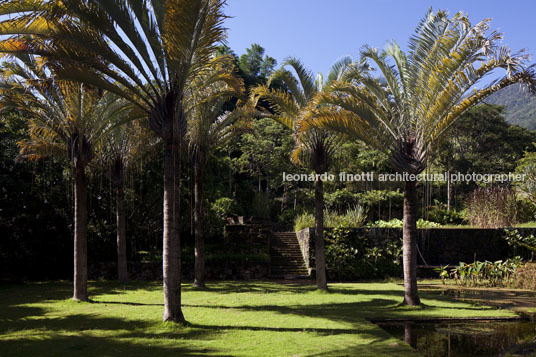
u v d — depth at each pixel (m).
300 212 29.03
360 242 17.59
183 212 20.41
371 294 12.08
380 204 29.58
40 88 9.82
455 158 37.91
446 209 31.00
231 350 5.78
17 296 12.06
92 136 11.09
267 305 10.01
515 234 17.22
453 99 9.23
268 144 32.25
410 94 9.92
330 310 9.22
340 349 5.84
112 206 19.05
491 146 38.81
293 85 13.02
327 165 12.87
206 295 12.05
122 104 11.20
